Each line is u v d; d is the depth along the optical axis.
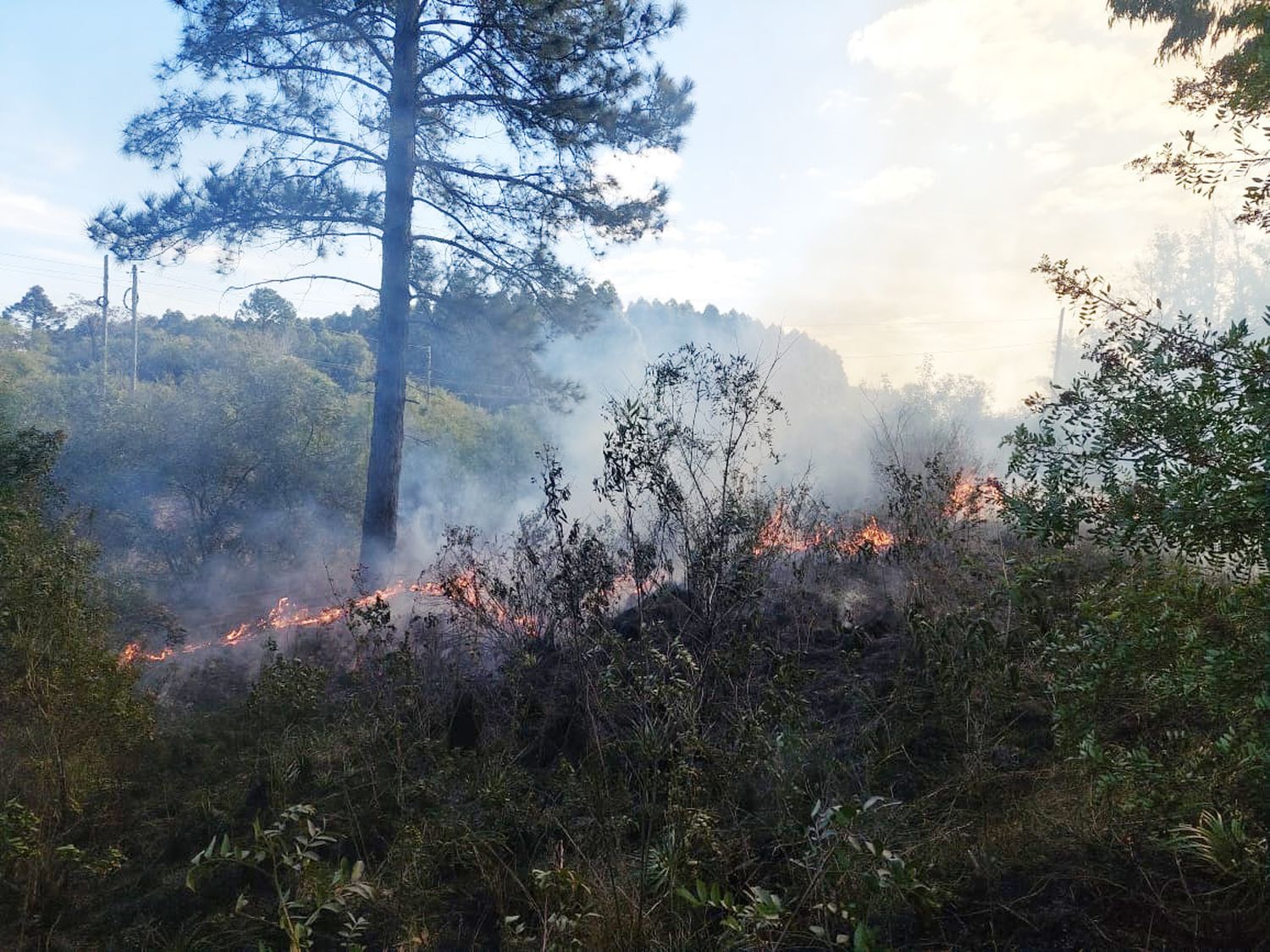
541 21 12.21
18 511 6.53
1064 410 3.23
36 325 45.59
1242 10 4.08
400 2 12.28
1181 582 3.03
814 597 6.47
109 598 8.93
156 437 15.94
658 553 5.98
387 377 12.98
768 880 3.46
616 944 3.12
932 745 4.47
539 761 5.20
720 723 4.80
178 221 12.48
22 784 4.99
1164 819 3.04
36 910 4.31
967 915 2.99
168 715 6.97
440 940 3.62
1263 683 2.67
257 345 20.14
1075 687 3.24
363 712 6.27
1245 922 2.66
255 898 4.16
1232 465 2.77
